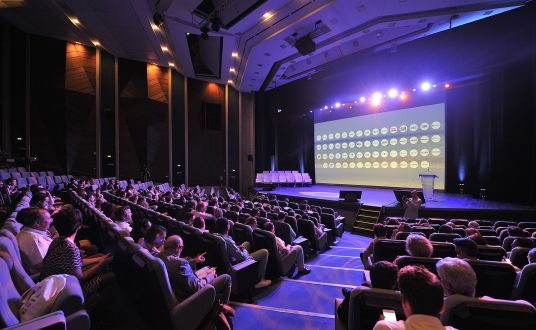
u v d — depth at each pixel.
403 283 1.20
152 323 2.31
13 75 10.51
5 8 9.09
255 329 2.56
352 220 9.48
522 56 8.81
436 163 11.95
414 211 8.02
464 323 1.31
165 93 14.54
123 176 12.98
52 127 11.09
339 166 15.49
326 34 9.52
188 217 4.47
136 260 2.17
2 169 8.92
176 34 10.41
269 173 16.47
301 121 17.34
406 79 11.20
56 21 9.89
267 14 9.09
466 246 2.41
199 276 2.76
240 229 4.35
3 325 1.26
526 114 8.81
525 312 1.24
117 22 9.80
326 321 2.69
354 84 13.02
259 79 15.33
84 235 4.90
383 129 13.62
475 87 10.77
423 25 9.44
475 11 7.98
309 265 4.89
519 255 2.83
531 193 8.57
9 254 1.91
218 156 16.88
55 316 1.22
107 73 12.64
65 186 9.40
